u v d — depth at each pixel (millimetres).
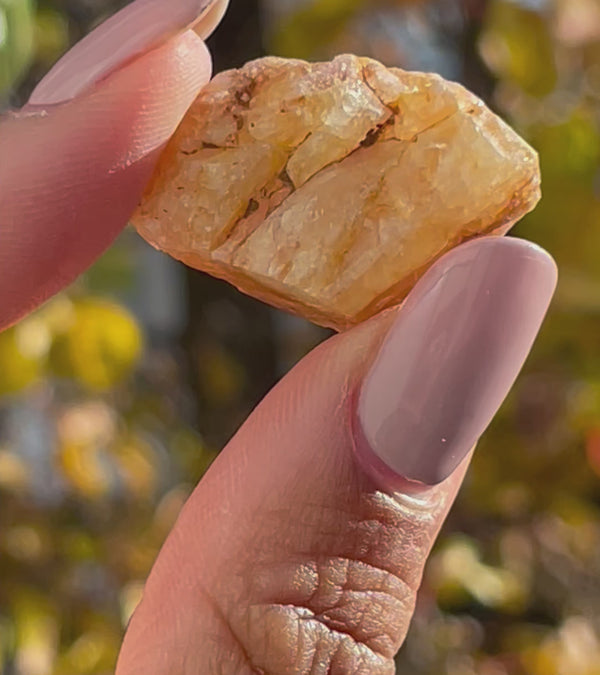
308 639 205
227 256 207
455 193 204
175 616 208
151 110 208
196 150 208
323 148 206
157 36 207
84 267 214
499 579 303
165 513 301
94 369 277
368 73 208
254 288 212
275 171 207
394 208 205
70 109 208
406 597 208
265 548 206
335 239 205
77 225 210
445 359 199
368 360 204
